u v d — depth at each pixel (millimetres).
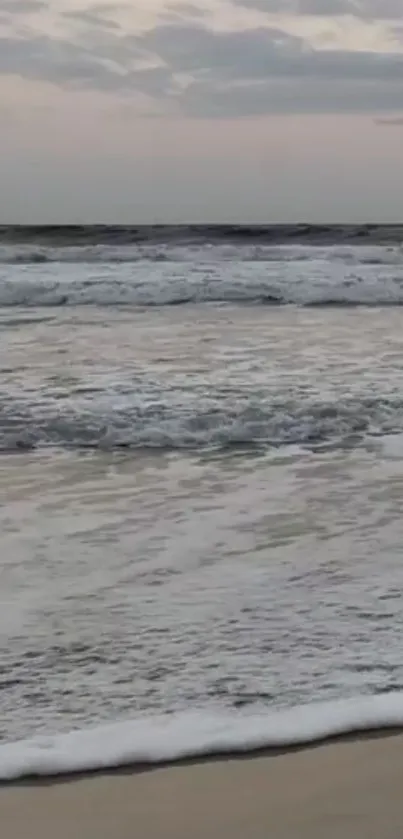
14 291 12750
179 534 4809
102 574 4277
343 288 13555
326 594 4113
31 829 2494
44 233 21891
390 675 3408
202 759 2854
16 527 4848
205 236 22703
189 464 6211
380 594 4121
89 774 2762
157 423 6914
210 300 13281
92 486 5633
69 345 9469
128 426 6852
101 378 7988
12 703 3172
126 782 2727
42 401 7242
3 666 3422
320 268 15758
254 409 7191
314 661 3506
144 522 4977
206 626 3781
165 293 13102
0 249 17422
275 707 3170
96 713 3121
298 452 6578
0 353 8953
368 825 2539
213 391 7648
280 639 3680
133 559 4457
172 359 8859
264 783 2736
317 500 5434
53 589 4102
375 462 6316
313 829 2520
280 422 7012
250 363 8750
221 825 2531
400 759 2887
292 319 11758
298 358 9031
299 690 3289
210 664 3473
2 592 4059
